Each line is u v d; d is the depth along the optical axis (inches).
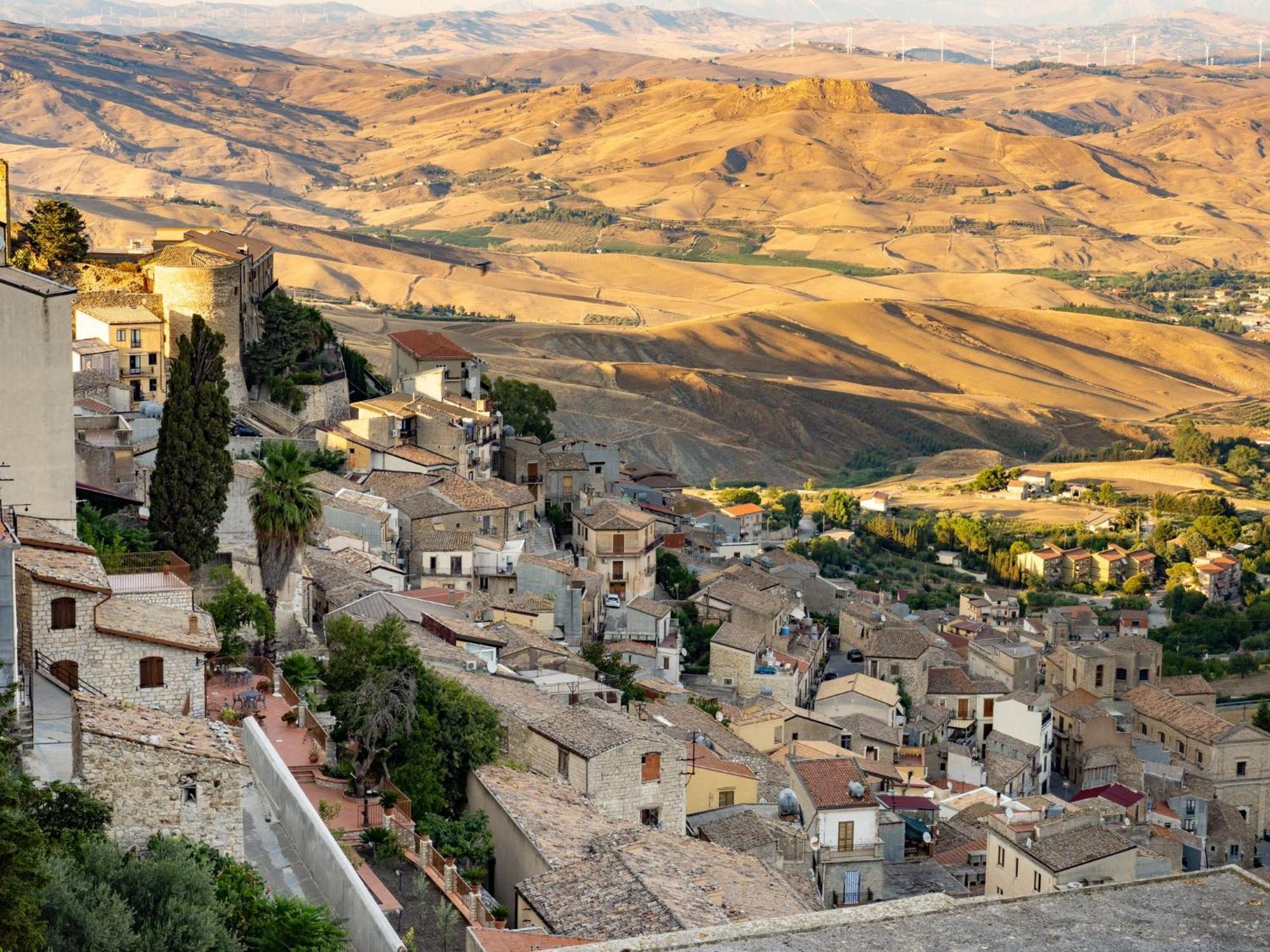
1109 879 4106.8
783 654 5920.3
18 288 3036.4
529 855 2477.9
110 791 1877.5
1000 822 4306.1
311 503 3782.0
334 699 2819.9
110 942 1573.6
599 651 4589.1
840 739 5472.4
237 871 1857.8
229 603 3206.2
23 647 2332.7
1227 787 6378.0
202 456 3612.2
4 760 1839.3
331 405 6683.1
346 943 1834.4
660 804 3046.3
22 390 3051.2
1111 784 5826.8
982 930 687.1
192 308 6087.6
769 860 3462.1
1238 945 665.0
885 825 4453.7
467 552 5251.0
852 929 696.4
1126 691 7057.1
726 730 4372.5
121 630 2390.5
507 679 3708.2
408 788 2694.4
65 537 2743.6
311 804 2176.4
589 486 6796.3
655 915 2135.8
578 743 3004.4
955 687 6525.6
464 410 6501.0
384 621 3088.1
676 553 7372.1
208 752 1926.7
